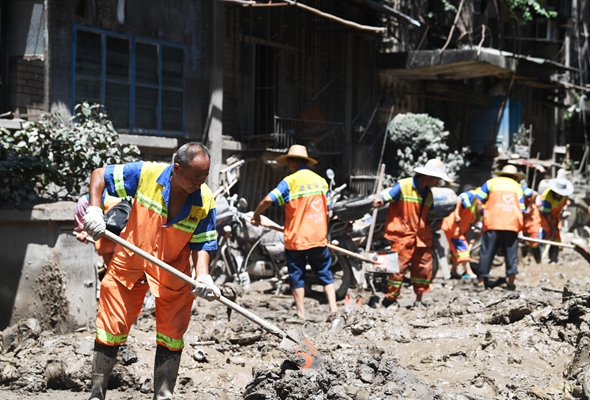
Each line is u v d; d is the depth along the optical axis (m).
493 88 21.89
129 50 11.24
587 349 6.02
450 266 14.34
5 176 7.60
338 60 15.85
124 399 5.74
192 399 5.63
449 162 16.67
